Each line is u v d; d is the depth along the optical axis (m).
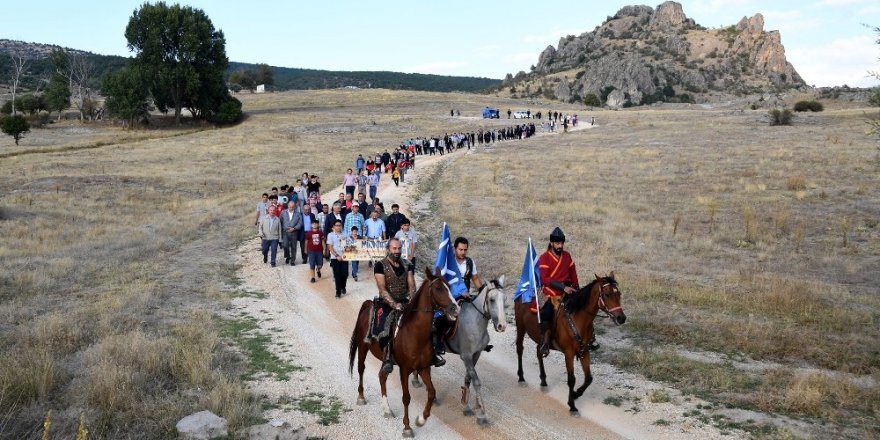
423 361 8.95
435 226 27.22
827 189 31.45
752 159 42.53
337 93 149.38
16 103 111.19
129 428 8.88
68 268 19.36
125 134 83.75
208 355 11.63
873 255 20.20
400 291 9.61
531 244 10.34
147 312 14.89
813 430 8.63
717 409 9.52
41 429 8.57
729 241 22.91
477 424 9.33
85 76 113.25
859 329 12.78
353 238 17.66
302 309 15.92
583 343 9.42
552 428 9.17
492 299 8.88
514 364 12.06
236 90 181.62
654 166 43.00
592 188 36.50
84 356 11.52
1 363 10.36
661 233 24.33
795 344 11.91
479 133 70.69
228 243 24.89
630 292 16.00
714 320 13.49
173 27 92.44
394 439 8.91
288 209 21.27
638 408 9.75
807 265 19.17
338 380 11.22
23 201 34.25
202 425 8.74
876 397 9.53
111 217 30.94
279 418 9.52
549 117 94.31
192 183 43.50
